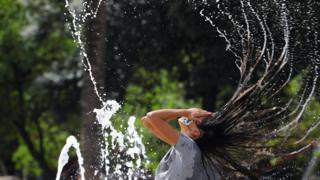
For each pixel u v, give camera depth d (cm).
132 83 2416
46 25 2855
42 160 3100
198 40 2078
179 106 2720
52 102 3041
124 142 1276
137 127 1620
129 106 2434
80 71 2617
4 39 2922
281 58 1034
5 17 2927
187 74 2372
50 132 3366
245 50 1116
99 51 1441
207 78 2127
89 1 1456
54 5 2742
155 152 1523
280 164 1080
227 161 946
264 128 988
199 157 905
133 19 1911
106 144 1338
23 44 2956
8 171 3438
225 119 945
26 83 3105
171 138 895
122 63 1953
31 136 3400
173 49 2150
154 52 2105
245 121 962
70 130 3141
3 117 3141
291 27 1177
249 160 987
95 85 1423
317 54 1172
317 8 1188
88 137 1359
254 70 1027
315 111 1149
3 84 3117
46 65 3014
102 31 1448
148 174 1305
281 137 1016
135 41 1978
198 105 2614
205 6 1346
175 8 1788
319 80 1168
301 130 1072
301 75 1171
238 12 1229
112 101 1221
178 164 895
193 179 899
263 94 1003
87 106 1403
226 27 1259
